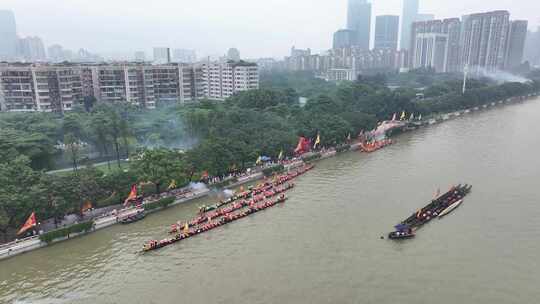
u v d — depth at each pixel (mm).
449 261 81438
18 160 107375
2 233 89812
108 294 72562
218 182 123812
